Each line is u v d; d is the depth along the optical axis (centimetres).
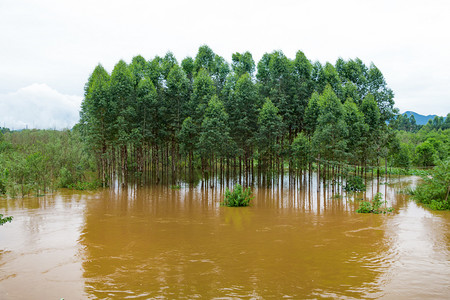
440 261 1274
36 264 1253
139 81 4312
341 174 3969
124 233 1767
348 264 1244
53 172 3944
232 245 1525
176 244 1541
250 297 943
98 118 3900
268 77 4747
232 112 4184
